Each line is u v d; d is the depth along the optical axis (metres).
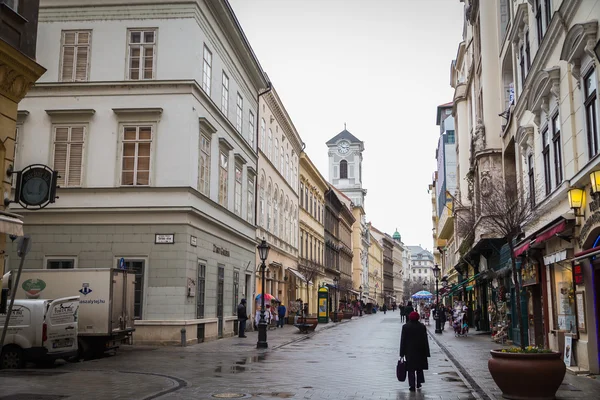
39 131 25.02
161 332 23.45
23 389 12.26
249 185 35.47
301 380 14.25
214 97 28.36
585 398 11.27
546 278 18.52
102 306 18.81
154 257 23.95
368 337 31.78
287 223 48.38
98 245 24.19
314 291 60.62
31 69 13.80
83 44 25.52
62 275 19.03
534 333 20.41
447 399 11.59
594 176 13.22
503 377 11.29
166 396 11.66
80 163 24.75
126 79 25.03
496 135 31.02
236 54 32.31
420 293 61.59
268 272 40.94
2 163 13.23
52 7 25.78
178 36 25.23
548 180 18.89
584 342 14.75
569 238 15.43
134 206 24.23
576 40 14.20
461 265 46.38
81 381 13.62
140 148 24.75
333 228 76.12
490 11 31.84
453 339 29.92
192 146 24.77
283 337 30.45
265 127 40.62
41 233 24.44
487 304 36.75
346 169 114.56
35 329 16.22
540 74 17.45
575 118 15.39
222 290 29.55
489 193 18.94
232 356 20.11
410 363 12.68
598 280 14.55
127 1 25.53
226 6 27.98
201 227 26.02
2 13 13.12
